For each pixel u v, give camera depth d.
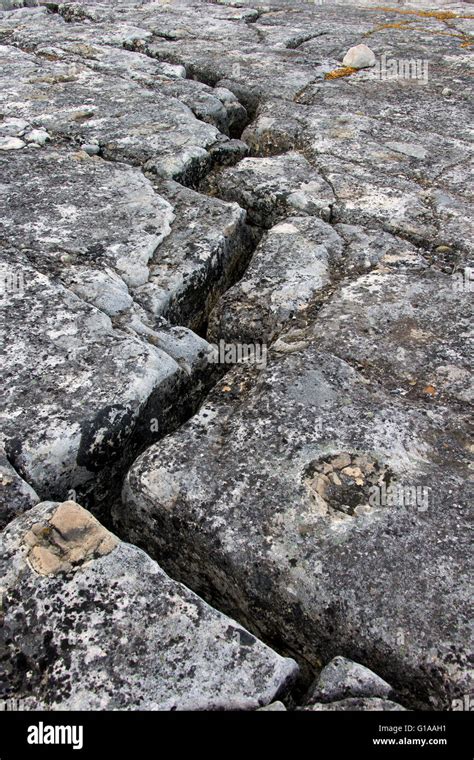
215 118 2.64
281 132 2.45
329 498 1.11
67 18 4.10
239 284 1.68
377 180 2.13
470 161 2.28
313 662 1.03
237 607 1.10
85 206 1.88
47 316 1.44
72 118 2.43
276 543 1.05
